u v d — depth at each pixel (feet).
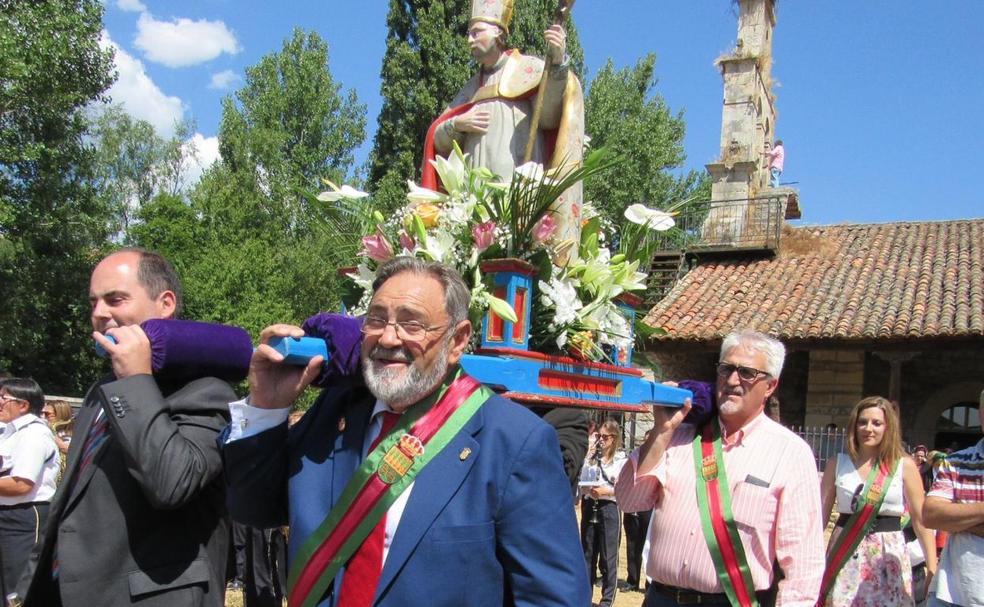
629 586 32.32
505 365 10.95
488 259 12.46
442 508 7.04
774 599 12.01
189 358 8.57
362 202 14.40
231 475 7.82
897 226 70.18
